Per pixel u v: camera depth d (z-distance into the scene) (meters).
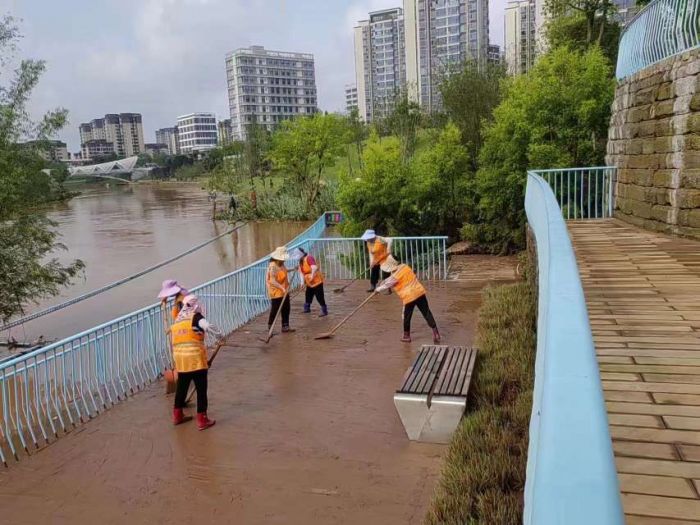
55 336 14.09
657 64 7.87
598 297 4.98
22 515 4.47
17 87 13.88
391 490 4.48
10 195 13.16
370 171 17.06
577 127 14.41
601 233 8.12
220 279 9.05
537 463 0.93
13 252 13.62
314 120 33.94
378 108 31.25
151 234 31.23
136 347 7.25
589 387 1.08
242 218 35.41
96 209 49.78
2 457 5.30
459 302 10.36
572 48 20.38
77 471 5.11
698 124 6.83
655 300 4.80
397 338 8.42
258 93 103.62
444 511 3.84
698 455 2.49
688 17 7.02
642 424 2.79
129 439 5.69
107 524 4.29
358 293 11.63
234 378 7.20
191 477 4.89
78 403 6.70
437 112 26.86
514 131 15.30
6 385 5.69
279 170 37.59
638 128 8.52
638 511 2.13
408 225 17.22
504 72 23.70
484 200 16.56
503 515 3.59
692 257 6.24
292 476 4.79
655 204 7.97
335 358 7.71
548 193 5.12
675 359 3.56
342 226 17.81
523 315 8.27
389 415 5.86
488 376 5.89
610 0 20.77
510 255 16.55
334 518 4.17
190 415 6.16
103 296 17.47
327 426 5.70
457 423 5.10
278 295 8.72
